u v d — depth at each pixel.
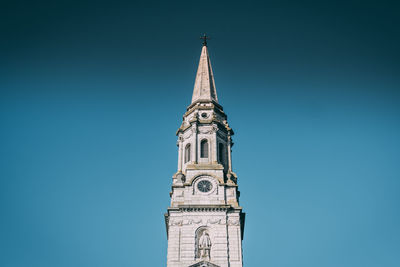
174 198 94.00
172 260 86.62
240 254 87.31
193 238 88.69
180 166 101.88
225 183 95.69
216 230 89.56
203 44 126.00
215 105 110.62
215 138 102.62
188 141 104.38
